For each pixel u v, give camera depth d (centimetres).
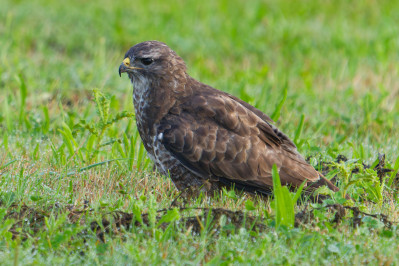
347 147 1318
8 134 1347
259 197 1068
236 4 2700
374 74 1909
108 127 1252
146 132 1105
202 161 1048
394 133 1442
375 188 1031
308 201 1012
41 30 2247
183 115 1066
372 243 850
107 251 831
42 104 1551
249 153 1048
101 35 2227
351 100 1681
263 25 2439
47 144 1275
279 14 2520
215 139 1048
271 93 1645
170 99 1079
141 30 2272
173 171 1080
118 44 2188
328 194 1016
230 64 2080
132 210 916
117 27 2238
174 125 1058
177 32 2298
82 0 2655
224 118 1053
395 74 1889
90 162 1189
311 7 2686
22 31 2203
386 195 1070
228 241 853
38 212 938
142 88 1101
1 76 1694
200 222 875
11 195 967
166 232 847
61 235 834
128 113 1205
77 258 817
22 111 1414
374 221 886
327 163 1198
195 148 1048
